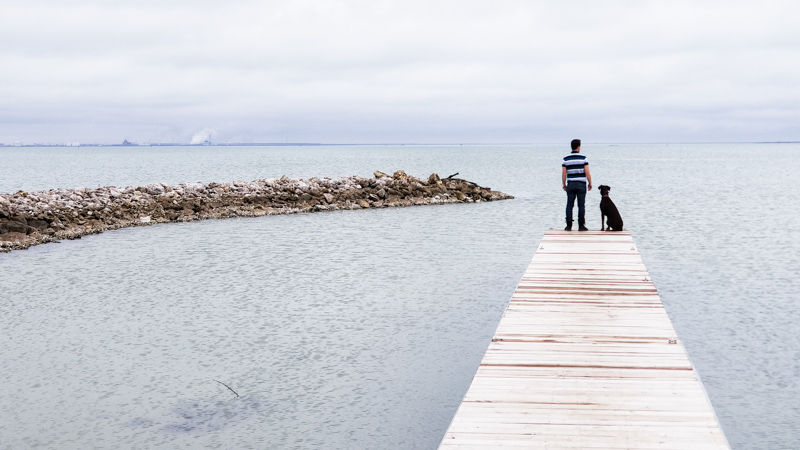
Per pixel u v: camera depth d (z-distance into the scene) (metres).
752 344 12.05
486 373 7.71
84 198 33.16
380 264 20.02
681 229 28.23
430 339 12.55
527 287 12.05
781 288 16.45
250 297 15.81
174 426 9.01
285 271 19.00
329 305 15.02
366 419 9.25
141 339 12.59
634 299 11.16
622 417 6.45
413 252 22.20
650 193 50.75
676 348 8.55
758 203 41.22
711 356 11.45
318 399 9.88
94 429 8.92
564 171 19.00
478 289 16.59
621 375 7.59
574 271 13.41
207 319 13.91
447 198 40.75
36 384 10.41
